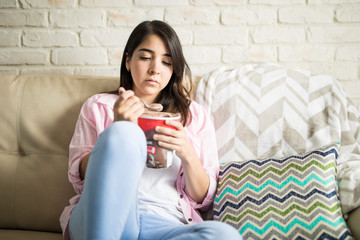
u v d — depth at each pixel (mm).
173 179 1156
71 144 1130
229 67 1518
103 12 1533
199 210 1246
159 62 1158
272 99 1331
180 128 902
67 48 1552
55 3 1525
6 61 1553
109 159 708
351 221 1020
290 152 1290
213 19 1539
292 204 1020
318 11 1525
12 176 1211
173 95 1282
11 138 1248
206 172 1177
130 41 1222
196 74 1567
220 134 1327
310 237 962
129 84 1292
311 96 1329
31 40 1543
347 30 1529
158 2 1529
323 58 1549
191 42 1550
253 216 1023
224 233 739
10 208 1195
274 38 1546
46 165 1222
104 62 1562
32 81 1313
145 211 1048
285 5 1530
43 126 1249
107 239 701
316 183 1041
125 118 859
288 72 1383
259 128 1312
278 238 978
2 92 1271
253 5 1533
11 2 1519
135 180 729
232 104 1337
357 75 1552
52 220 1196
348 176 1077
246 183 1101
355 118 1320
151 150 876
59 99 1279
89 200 706
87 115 1167
